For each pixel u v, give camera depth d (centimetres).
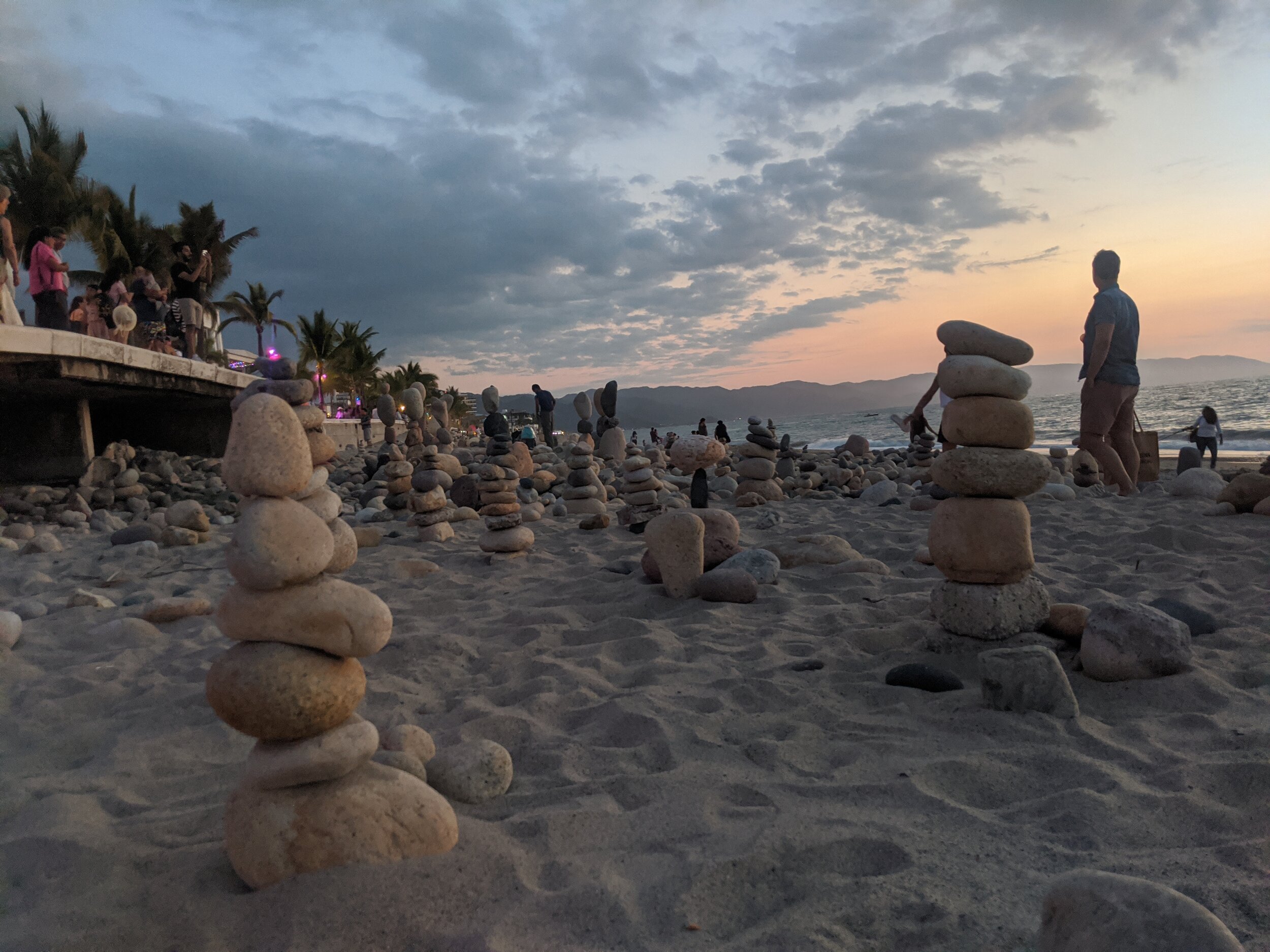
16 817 220
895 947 146
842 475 1099
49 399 1083
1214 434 1442
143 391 1165
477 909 162
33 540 735
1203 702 262
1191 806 193
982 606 327
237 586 183
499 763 227
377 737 190
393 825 179
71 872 182
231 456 182
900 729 257
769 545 554
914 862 174
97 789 237
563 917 159
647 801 214
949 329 351
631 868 179
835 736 256
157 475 1138
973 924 150
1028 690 260
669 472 1273
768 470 951
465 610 462
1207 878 161
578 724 286
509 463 734
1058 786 212
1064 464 1049
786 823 193
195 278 1383
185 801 226
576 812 204
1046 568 484
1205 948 121
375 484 1109
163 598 522
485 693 319
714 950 148
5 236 866
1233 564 452
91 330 1218
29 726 299
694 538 456
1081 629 320
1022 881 165
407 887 167
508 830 198
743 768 234
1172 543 524
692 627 391
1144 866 168
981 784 215
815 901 161
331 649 181
